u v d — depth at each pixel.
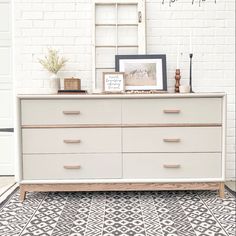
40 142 2.70
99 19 3.18
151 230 2.11
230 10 3.21
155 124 2.70
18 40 3.17
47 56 3.19
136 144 2.71
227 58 3.24
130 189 2.73
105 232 2.08
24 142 2.69
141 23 3.14
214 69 3.24
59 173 2.71
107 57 3.19
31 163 2.70
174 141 2.71
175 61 3.23
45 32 3.18
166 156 2.72
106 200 2.71
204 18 3.21
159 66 3.09
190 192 2.92
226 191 2.93
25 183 2.68
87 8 3.19
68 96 2.66
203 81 3.25
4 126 3.47
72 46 3.20
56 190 2.72
